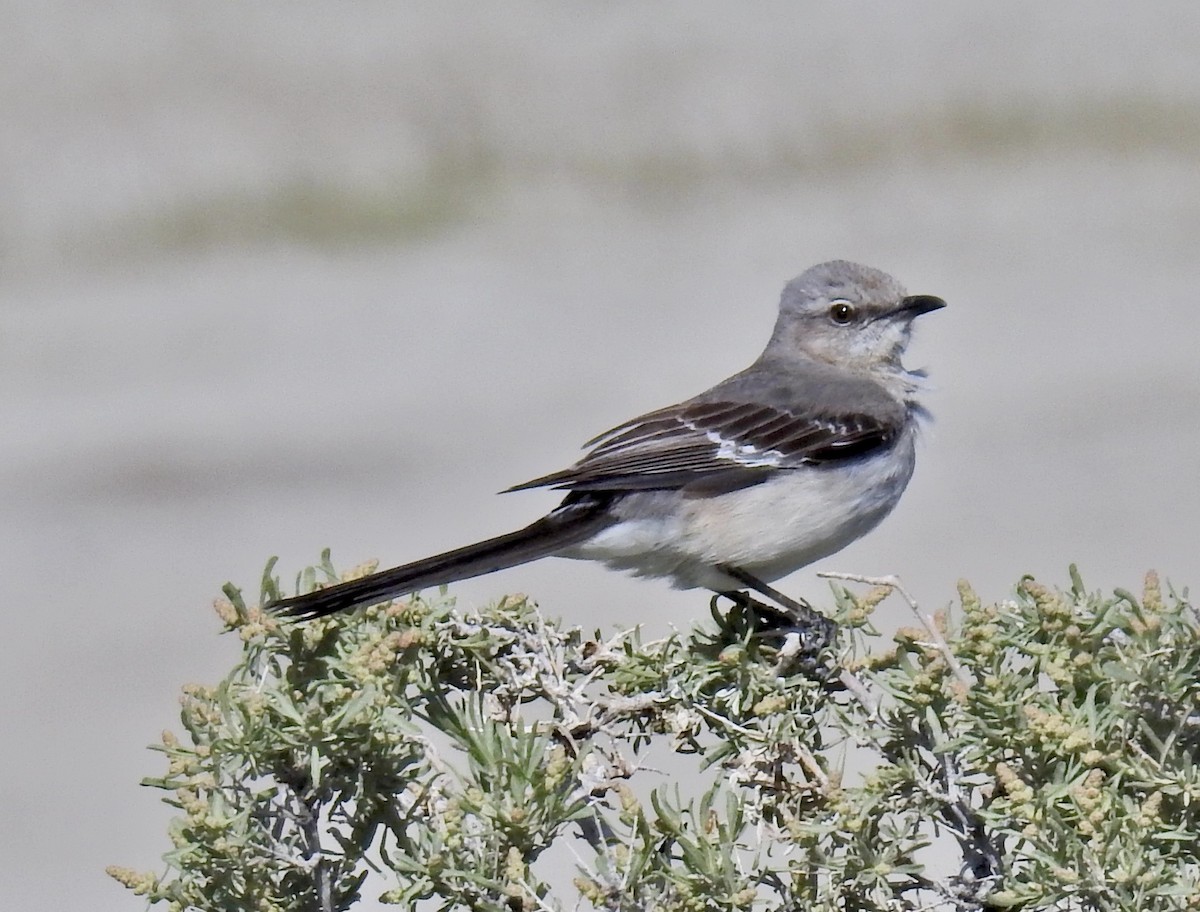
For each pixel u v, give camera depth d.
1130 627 4.89
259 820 5.00
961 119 35.81
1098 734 4.73
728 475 8.23
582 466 8.20
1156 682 4.78
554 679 5.48
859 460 8.48
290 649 5.33
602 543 8.10
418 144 34.72
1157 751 4.83
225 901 4.93
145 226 31.36
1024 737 4.75
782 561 8.38
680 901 4.63
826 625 6.20
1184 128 34.44
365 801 5.00
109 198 31.75
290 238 31.33
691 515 8.16
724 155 35.09
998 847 4.86
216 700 5.05
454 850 4.78
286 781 5.00
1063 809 4.69
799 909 4.76
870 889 4.83
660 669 5.50
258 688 5.12
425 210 32.56
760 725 5.36
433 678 5.56
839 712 5.15
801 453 8.35
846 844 4.87
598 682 5.59
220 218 31.70
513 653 5.58
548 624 5.59
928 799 4.87
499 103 36.56
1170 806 4.70
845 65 38.22
